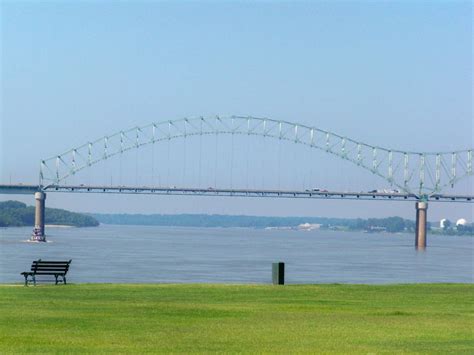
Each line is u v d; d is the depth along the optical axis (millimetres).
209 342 27297
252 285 48031
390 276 102625
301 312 35344
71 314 33469
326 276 98375
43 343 26625
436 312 35906
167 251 183375
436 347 26922
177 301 39031
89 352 25203
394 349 26469
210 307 36469
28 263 119500
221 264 127438
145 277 90312
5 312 33875
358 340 28141
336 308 36938
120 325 30734
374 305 38469
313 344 27219
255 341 27625
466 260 170500
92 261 130000
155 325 30844
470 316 34562
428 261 160000
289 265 128125
